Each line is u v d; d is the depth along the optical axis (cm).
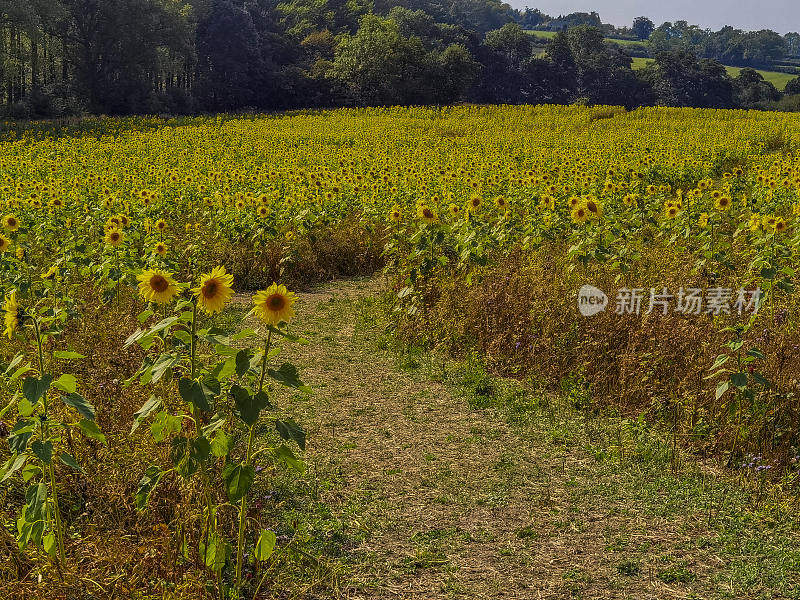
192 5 7388
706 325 614
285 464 457
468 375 625
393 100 7669
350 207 1248
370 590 338
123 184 1625
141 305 676
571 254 744
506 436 516
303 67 8300
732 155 2344
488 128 3806
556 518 407
